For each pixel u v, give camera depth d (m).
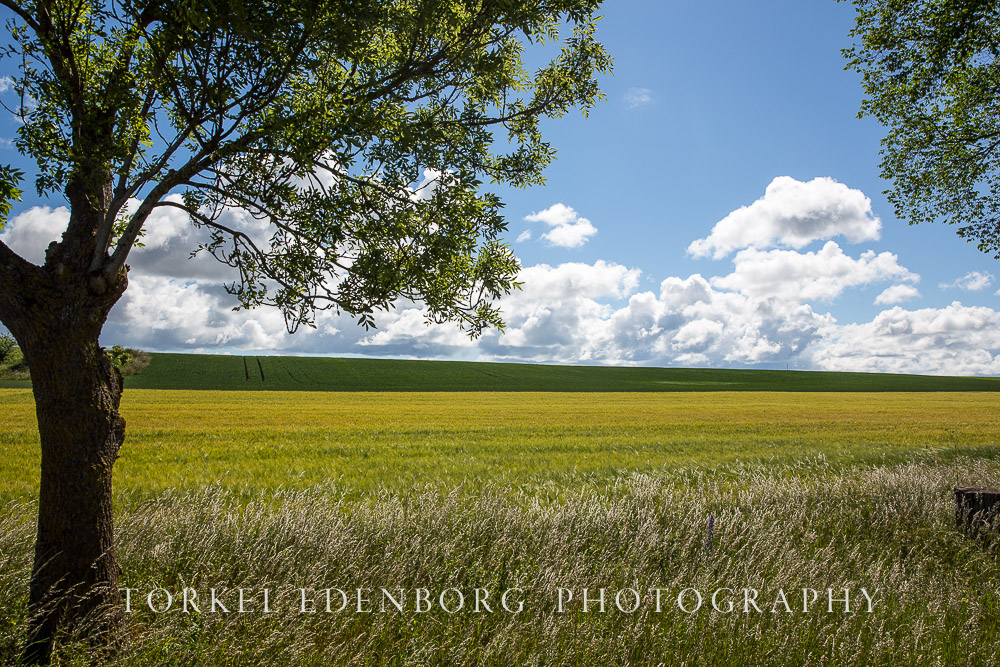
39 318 3.86
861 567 6.05
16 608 4.05
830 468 13.32
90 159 3.89
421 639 4.07
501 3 4.19
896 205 16.75
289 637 4.04
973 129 14.85
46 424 3.94
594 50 5.13
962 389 76.31
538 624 4.34
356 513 6.68
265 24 3.68
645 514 7.10
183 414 31.27
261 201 4.34
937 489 8.98
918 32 14.55
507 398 54.78
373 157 4.36
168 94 4.15
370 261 4.21
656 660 4.04
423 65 4.59
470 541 5.98
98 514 4.04
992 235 15.41
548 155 5.24
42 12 3.99
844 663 4.04
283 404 41.41
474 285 4.73
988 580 5.90
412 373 84.06
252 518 6.29
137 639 4.03
